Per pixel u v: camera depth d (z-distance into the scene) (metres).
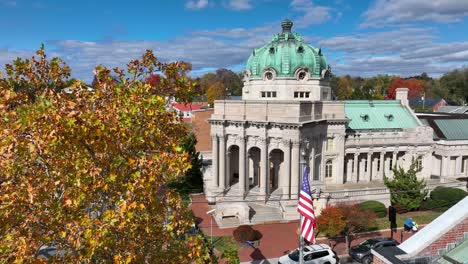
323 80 67.19
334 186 64.88
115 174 16.89
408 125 72.88
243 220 52.25
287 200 54.78
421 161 71.56
